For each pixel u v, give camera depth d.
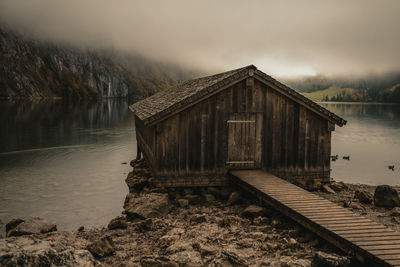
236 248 8.22
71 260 5.84
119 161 26.02
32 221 10.57
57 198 16.06
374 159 28.72
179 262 7.08
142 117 14.59
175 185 13.80
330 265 6.54
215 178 14.15
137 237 9.64
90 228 12.00
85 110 97.69
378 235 7.81
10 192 17.09
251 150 14.41
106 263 7.78
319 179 15.11
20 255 5.46
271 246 8.17
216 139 14.05
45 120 60.28
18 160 25.84
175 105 13.23
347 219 8.83
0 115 67.06
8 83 192.25
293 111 14.64
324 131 14.99
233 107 14.09
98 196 16.44
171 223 10.71
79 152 29.81
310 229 8.82
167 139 13.58
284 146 14.69
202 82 17.05
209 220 10.88
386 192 12.63
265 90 14.31
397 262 6.54
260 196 11.53
